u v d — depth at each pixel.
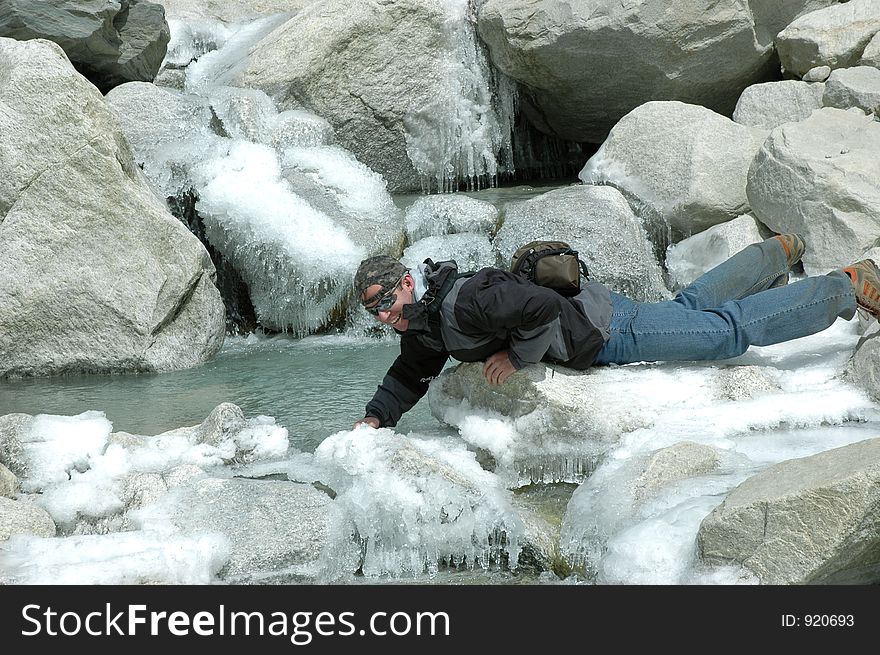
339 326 12.86
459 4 17.17
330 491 6.96
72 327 10.97
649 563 5.87
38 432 7.40
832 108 13.52
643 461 6.79
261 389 10.15
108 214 11.11
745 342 7.84
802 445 7.26
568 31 15.91
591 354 7.73
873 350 7.93
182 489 6.75
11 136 10.86
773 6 15.80
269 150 14.12
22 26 15.00
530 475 7.58
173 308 11.27
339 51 16.47
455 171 17.52
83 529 6.59
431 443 7.74
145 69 17.19
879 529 5.41
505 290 6.91
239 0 20.97
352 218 13.52
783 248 8.41
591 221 12.97
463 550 6.62
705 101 16.91
